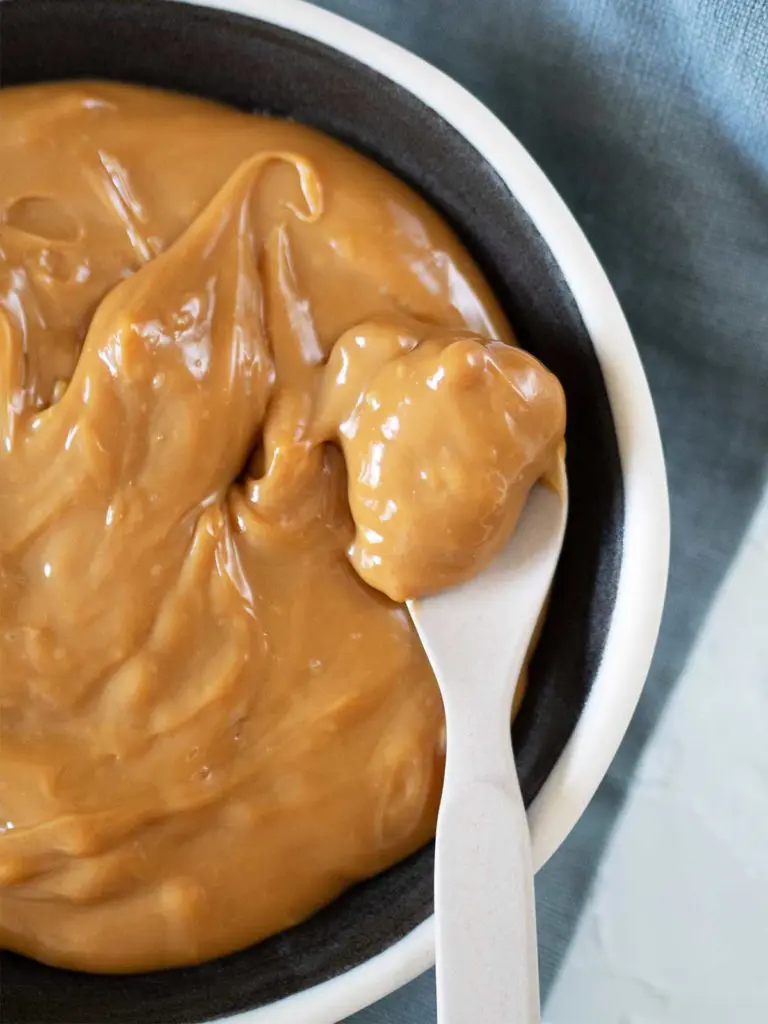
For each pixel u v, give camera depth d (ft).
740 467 1.06
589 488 0.92
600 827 1.09
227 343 0.88
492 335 0.92
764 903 1.08
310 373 0.89
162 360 0.87
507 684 0.87
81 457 0.88
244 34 0.90
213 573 0.89
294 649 0.90
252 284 0.89
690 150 0.98
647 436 0.89
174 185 0.90
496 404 0.85
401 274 0.90
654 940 1.09
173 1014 0.91
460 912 0.84
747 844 1.08
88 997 0.92
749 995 1.08
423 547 0.86
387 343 0.87
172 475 0.88
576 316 0.89
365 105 0.91
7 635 0.89
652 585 0.89
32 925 0.91
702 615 1.07
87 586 0.89
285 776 0.90
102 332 0.88
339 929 0.93
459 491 0.85
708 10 0.93
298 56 0.90
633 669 0.89
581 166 1.02
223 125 0.91
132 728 0.89
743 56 0.93
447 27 0.99
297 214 0.90
